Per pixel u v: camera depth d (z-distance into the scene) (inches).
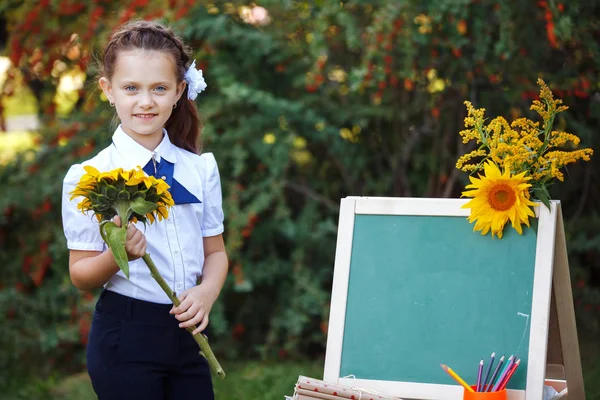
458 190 206.8
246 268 203.0
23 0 205.9
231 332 211.8
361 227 107.0
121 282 102.0
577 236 198.2
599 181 196.9
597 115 179.0
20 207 207.0
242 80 202.7
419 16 173.8
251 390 180.4
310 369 195.8
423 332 102.1
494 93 188.1
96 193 90.6
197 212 106.6
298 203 217.3
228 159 201.3
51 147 206.5
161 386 103.2
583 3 163.3
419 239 105.0
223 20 192.2
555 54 174.1
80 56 199.5
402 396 100.4
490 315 100.4
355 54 203.0
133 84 101.1
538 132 100.7
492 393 94.3
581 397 108.9
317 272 208.4
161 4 190.2
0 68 218.7
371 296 104.7
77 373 209.9
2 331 203.9
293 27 202.1
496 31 176.9
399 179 209.9
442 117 197.3
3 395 192.2
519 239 101.3
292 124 201.9
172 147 107.9
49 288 210.8
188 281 104.2
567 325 105.3
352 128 211.6
